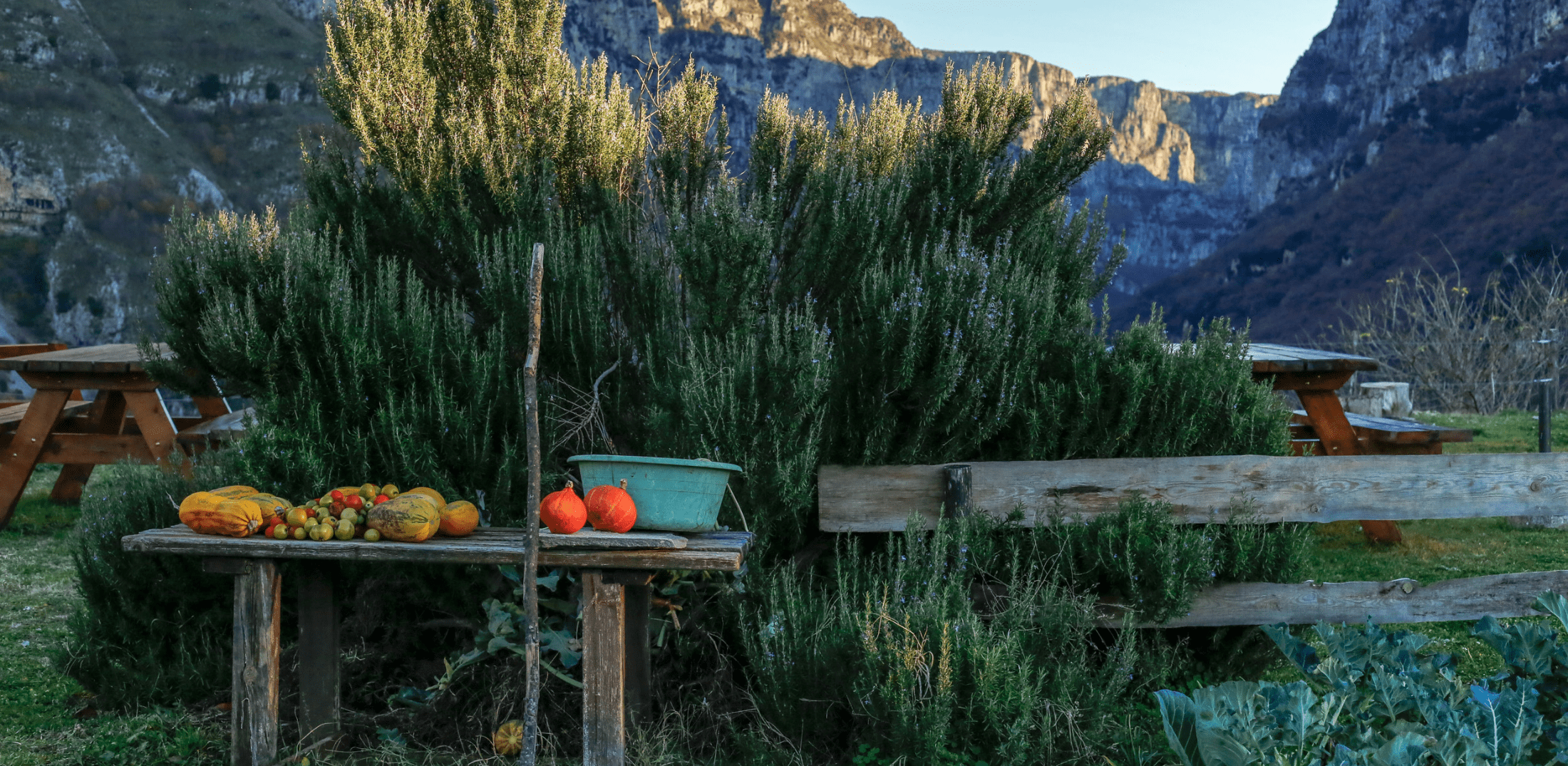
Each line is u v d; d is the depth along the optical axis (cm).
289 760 346
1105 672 388
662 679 414
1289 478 445
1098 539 416
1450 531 816
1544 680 363
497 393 438
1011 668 352
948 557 413
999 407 443
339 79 502
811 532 461
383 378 428
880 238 497
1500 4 15150
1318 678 371
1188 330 488
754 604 409
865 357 440
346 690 428
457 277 509
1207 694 329
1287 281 12381
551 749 374
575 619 392
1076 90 536
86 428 941
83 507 455
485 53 527
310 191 519
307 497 404
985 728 343
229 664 432
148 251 9406
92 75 10681
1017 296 460
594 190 516
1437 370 2530
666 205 526
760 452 412
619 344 486
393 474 416
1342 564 694
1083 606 397
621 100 536
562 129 510
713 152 543
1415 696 336
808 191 516
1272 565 435
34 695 447
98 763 370
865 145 558
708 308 459
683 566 306
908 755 331
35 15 10600
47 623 566
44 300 8869
